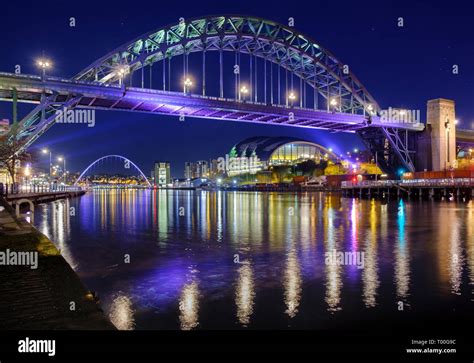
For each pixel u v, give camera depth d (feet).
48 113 203.62
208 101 253.44
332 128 335.47
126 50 229.86
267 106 278.46
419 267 61.05
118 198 363.56
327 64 313.53
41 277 34.68
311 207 198.29
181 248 80.43
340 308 43.14
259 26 284.61
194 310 42.86
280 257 70.08
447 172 277.44
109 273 59.26
